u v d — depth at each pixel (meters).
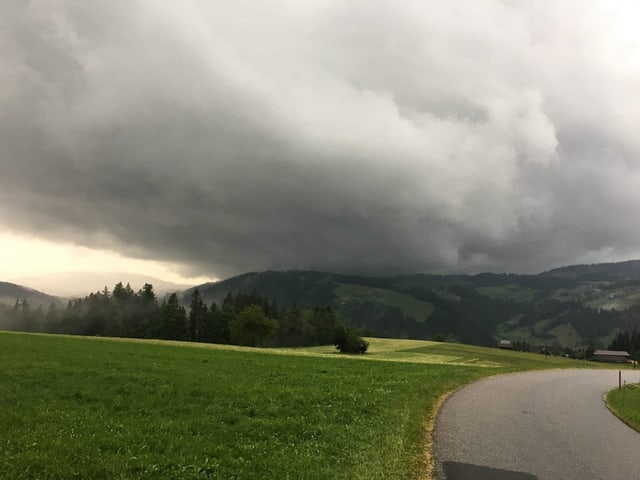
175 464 11.88
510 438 17.42
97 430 14.60
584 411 25.34
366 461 12.87
